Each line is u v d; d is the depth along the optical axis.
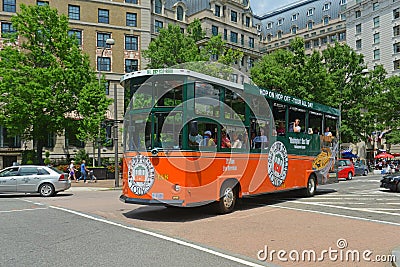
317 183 17.94
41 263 6.69
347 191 20.48
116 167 24.56
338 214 12.20
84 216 11.73
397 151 61.75
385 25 69.50
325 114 18.80
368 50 72.75
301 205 14.34
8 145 42.97
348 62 45.19
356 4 75.25
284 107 15.35
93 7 46.97
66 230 9.55
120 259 6.93
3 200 16.55
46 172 18.52
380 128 46.03
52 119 32.62
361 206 14.16
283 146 15.19
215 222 10.70
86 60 34.84
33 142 41.12
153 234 9.09
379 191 20.56
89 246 7.91
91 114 32.75
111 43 27.28
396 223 10.68
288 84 35.16
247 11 67.44
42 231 9.44
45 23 33.81
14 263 6.69
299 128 16.34
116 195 19.06
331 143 19.33
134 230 9.56
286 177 15.34
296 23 93.44
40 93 31.12
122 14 48.38
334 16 85.88
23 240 8.45
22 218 11.38
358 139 46.16
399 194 18.88
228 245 8.04
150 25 50.41
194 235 9.00
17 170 18.23
